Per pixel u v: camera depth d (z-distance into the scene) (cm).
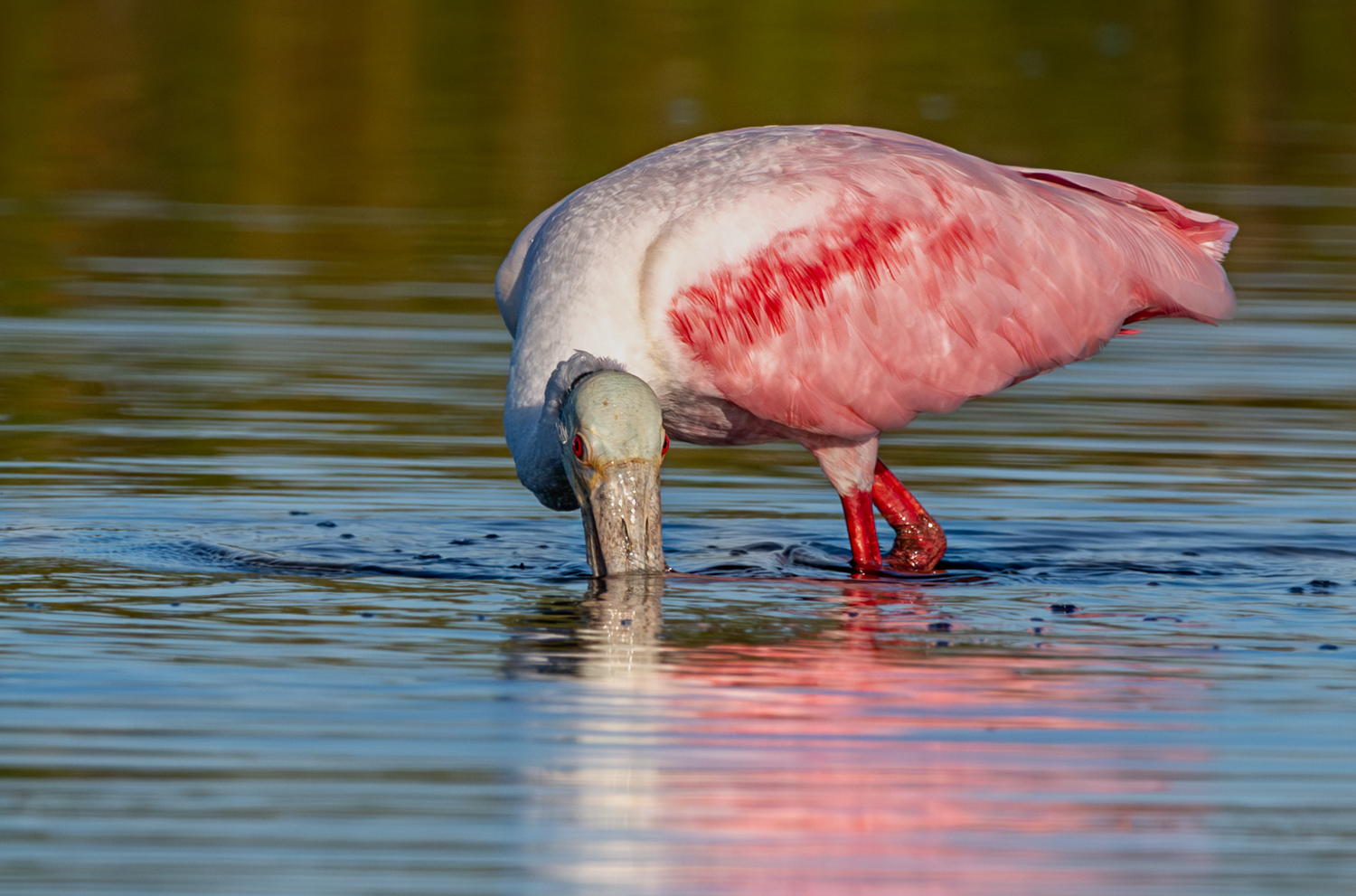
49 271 2308
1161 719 930
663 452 1208
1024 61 4197
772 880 729
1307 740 900
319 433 1633
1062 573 1280
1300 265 2439
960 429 1712
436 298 2211
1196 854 763
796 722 916
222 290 2230
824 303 1292
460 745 873
